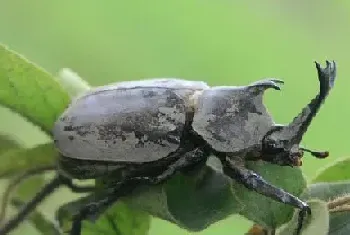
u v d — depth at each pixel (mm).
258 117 225
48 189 222
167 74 425
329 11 480
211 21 469
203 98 230
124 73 418
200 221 206
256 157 224
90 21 445
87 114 223
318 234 196
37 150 219
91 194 220
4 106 218
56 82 216
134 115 225
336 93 434
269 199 206
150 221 215
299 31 472
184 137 228
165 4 469
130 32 447
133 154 224
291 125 223
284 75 440
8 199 219
